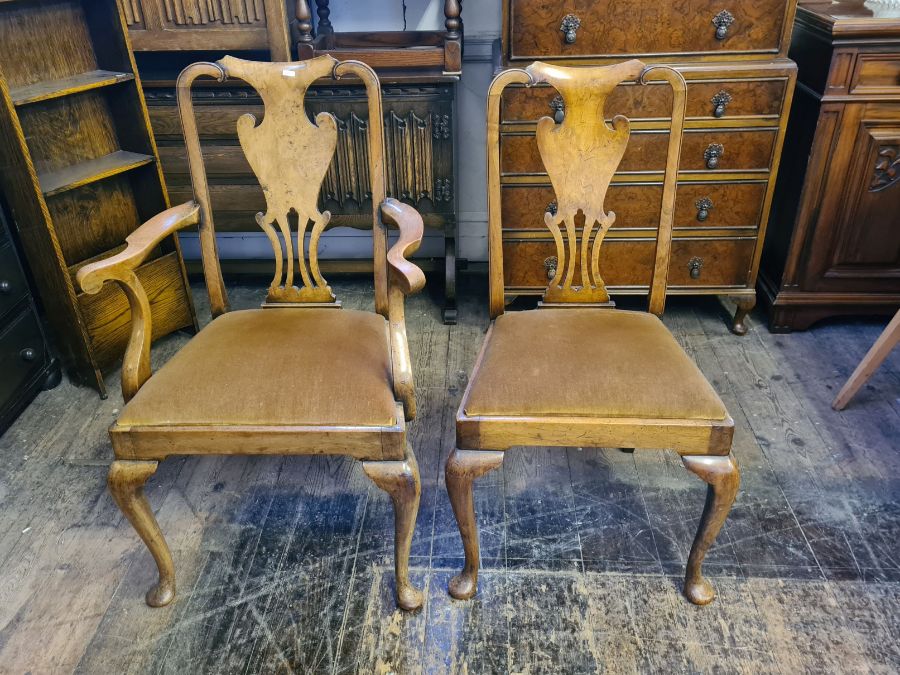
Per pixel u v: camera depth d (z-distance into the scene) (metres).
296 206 1.71
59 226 2.26
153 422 1.43
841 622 1.58
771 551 1.76
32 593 1.69
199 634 1.59
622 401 1.43
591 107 1.57
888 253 2.49
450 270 2.74
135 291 1.49
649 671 1.49
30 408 2.34
